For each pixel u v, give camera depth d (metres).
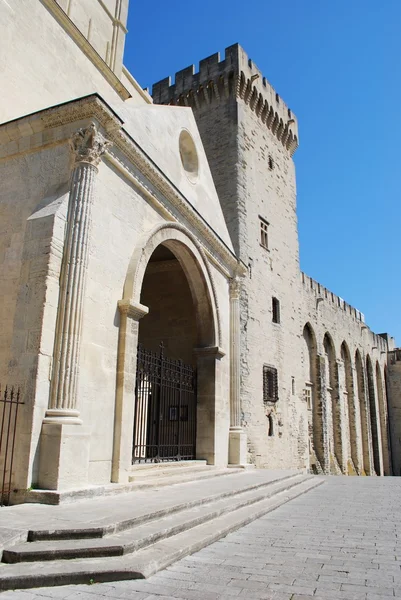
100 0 19.34
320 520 9.21
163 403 16.31
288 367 28.39
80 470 8.45
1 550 5.36
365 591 4.95
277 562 6.05
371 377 49.88
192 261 15.12
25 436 8.09
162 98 31.38
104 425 9.70
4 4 13.49
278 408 26.27
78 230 9.19
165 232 12.93
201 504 8.87
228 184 26.45
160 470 12.02
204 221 15.34
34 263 8.95
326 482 18.00
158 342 18.00
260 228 27.84
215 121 28.39
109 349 10.09
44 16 15.10
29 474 7.93
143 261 11.38
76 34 16.47
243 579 5.29
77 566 5.20
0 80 13.06
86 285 9.26
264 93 30.28
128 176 11.30
